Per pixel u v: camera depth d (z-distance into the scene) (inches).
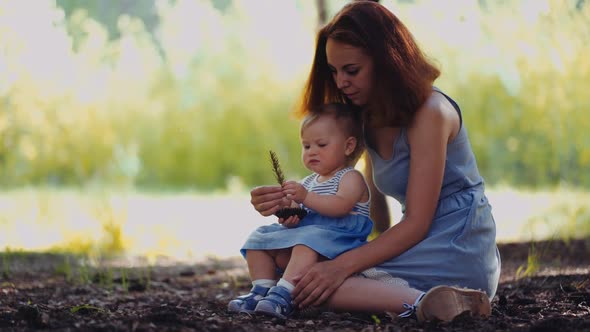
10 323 118.8
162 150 517.3
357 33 126.8
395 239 127.1
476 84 453.1
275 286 128.5
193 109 522.6
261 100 515.2
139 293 179.2
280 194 130.6
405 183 133.6
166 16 556.7
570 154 333.7
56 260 231.6
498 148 438.0
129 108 509.7
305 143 136.6
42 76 410.3
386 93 127.0
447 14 466.6
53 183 446.6
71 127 441.4
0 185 436.5
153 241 281.0
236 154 512.4
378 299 124.3
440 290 117.3
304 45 526.6
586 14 312.2
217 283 198.7
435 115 127.2
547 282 170.9
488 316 122.1
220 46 534.0
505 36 413.1
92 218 303.7
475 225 130.4
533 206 319.0
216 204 413.7
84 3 700.7
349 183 132.6
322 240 128.1
